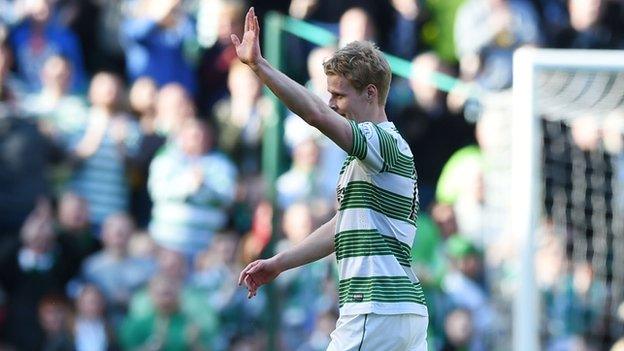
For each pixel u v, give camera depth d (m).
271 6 40.81
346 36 38.53
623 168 32.91
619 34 41.84
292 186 33.91
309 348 31.66
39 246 33.09
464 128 37.53
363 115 16.58
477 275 34.38
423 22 41.19
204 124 35.69
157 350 32.34
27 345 32.59
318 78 34.66
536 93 29.88
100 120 35.53
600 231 33.16
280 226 32.41
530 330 28.73
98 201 35.06
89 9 39.12
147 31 38.84
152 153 35.75
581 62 29.03
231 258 33.84
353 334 16.33
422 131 37.72
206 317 32.97
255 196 35.34
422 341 16.84
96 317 32.59
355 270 16.45
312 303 32.06
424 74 37.16
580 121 32.97
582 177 33.12
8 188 33.25
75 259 33.62
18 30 36.97
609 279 33.03
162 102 36.50
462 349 33.50
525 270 28.86
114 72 39.59
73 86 37.47
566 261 33.19
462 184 35.47
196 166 35.06
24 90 36.19
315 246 17.41
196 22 39.66
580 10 41.62
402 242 16.62
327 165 34.28
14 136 33.72
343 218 16.67
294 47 35.31
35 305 32.88
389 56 37.59
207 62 39.56
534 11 41.66
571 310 33.06
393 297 16.31
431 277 33.81
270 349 31.33
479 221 34.97
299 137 34.16
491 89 39.75
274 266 17.31
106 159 35.31
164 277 32.72
